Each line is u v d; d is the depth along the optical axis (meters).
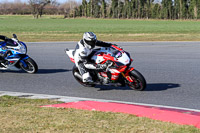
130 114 10.10
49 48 33.34
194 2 181.75
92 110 10.69
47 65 22.31
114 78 13.89
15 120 9.30
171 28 95.12
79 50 14.12
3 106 11.36
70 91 14.80
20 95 13.73
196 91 14.46
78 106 11.49
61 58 25.67
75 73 15.55
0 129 8.42
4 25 106.44
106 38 50.28
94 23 130.62
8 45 18.53
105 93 14.32
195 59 24.80
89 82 14.51
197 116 9.96
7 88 15.53
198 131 8.27
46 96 13.68
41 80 17.28
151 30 83.56
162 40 46.34
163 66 21.47
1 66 19.06
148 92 14.35
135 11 197.00
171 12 190.25
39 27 95.19
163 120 9.48
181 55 27.50
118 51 13.76
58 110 10.67
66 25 110.81
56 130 8.34
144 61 23.88
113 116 9.83
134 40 46.06
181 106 12.07
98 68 13.93
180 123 9.11
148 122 9.14
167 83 16.20
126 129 8.41
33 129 8.42
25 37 51.31
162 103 12.53
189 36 56.25
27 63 19.06
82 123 8.98
